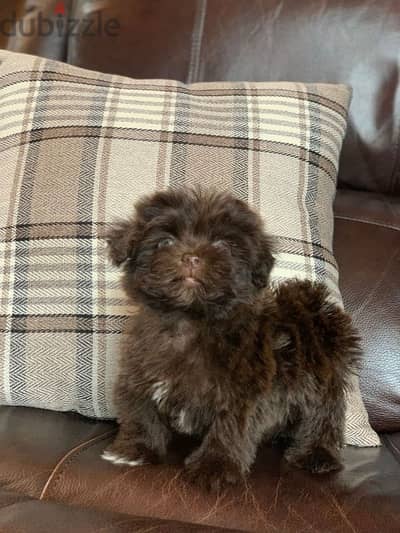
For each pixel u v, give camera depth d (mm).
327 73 646
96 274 522
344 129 610
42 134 560
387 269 591
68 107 568
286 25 650
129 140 556
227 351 422
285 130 577
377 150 643
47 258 525
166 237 438
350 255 600
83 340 510
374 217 622
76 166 546
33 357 508
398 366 560
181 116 568
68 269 522
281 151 568
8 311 518
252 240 438
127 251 434
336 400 461
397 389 556
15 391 508
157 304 428
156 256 425
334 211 630
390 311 575
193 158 555
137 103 573
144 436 439
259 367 421
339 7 644
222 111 578
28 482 402
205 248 420
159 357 429
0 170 558
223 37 661
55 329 512
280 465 448
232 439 417
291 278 511
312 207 567
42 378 506
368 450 499
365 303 578
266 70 654
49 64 594
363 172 652
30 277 522
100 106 568
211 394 419
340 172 656
